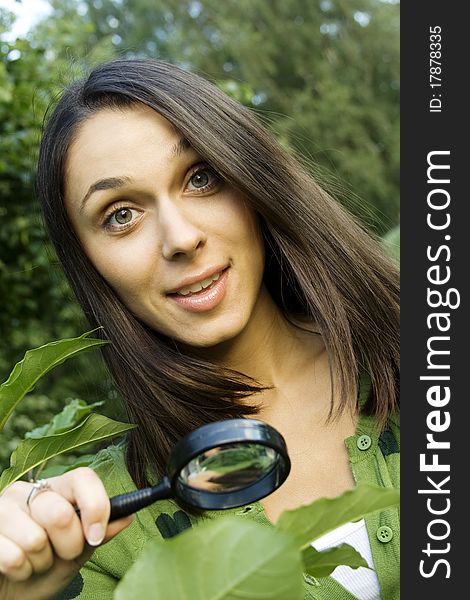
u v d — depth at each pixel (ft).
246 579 1.58
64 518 2.18
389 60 33.71
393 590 3.20
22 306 11.64
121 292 3.44
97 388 5.51
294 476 3.48
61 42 11.89
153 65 3.44
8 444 11.50
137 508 2.23
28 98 10.11
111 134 3.25
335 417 3.59
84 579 3.37
